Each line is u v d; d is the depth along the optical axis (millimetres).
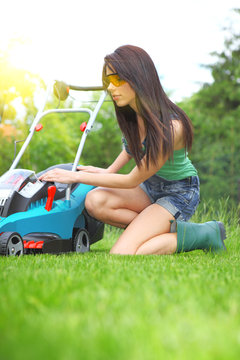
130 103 2932
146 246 3107
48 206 2969
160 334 941
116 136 18203
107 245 4637
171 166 3217
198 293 1435
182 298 1354
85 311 1180
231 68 20203
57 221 3025
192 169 3354
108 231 5891
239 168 10898
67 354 816
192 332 955
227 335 953
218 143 17562
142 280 1682
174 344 861
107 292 1388
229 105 20328
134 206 3469
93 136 17969
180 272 1945
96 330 977
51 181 3131
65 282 1599
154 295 1382
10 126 7789
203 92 20344
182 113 3088
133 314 1134
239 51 20562
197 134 18438
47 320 1069
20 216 2811
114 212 3393
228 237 4352
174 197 3322
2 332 995
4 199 2803
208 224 3305
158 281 1663
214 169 11203
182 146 3143
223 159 11180
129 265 2201
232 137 17672
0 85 6559
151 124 2850
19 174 2986
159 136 2854
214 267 2271
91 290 1468
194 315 1125
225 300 1350
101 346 866
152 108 2854
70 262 2318
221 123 18562
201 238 3211
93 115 3482
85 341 901
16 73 6434
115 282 1604
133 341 898
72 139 10438
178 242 3145
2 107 7012
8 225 2711
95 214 3375
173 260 2607
